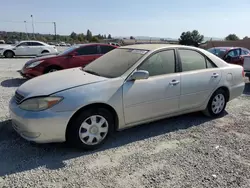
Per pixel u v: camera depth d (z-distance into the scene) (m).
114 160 3.29
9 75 10.05
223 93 5.00
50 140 3.28
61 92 3.28
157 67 4.04
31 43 20.75
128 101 3.69
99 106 3.50
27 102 3.25
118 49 4.68
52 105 3.19
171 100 4.15
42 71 8.02
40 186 2.70
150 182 2.82
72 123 3.35
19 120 3.25
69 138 3.42
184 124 4.62
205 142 3.89
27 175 2.89
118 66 3.96
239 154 3.53
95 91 3.42
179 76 4.21
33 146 3.59
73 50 8.47
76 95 3.31
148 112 3.94
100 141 3.59
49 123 3.17
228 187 2.77
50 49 21.20
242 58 11.35
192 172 3.04
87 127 3.45
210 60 4.77
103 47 8.95
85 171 3.02
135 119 3.85
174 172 3.03
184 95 4.30
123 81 3.65
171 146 3.73
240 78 5.23
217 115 5.04
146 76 3.66
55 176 2.89
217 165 3.21
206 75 4.59
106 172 3.01
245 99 6.66
